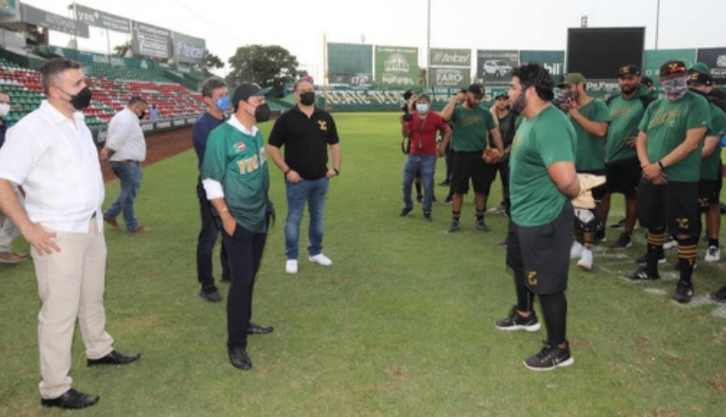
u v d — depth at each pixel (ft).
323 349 12.48
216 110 15.25
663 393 10.60
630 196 20.58
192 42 160.35
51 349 9.83
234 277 11.64
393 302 15.33
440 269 18.29
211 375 11.37
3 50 75.82
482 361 11.89
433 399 10.41
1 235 18.17
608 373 11.35
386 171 42.34
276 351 12.41
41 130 9.32
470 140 22.59
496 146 22.68
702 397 10.45
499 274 17.74
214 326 13.82
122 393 10.69
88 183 9.93
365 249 20.83
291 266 17.94
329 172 18.28
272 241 21.90
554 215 10.94
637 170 20.18
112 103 87.40
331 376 11.28
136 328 13.61
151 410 10.10
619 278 17.40
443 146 25.45
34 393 10.64
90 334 11.37
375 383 10.99
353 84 172.45
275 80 237.25
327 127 17.97
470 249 20.76
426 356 12.10
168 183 36.32
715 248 19.15
